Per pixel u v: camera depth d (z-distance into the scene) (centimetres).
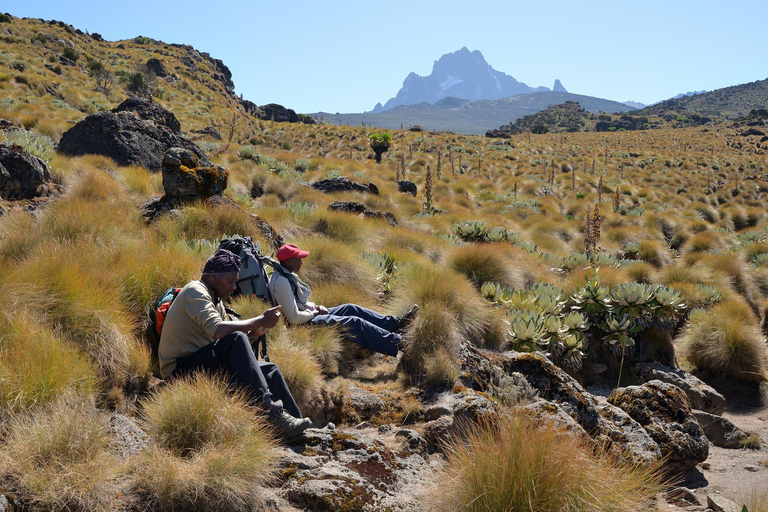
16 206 828
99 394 390
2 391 322
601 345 867
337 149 5528
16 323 390
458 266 1025
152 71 6178
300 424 379
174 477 292
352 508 330
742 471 582
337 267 842
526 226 2264
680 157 6562
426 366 569
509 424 356
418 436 449
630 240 2209
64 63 5075
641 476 390
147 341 489
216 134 4406
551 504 313
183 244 693
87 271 512
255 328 398
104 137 1457
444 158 5128
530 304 872
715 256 1836
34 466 273
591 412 559
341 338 601
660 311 879
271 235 921
